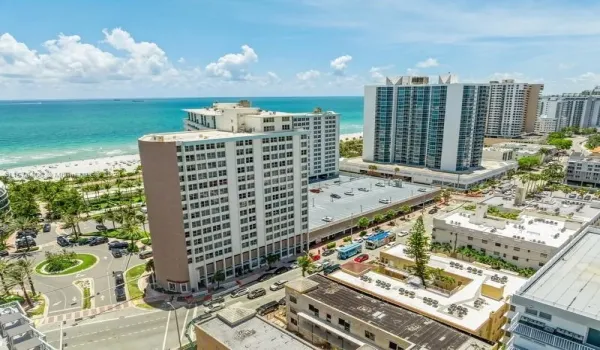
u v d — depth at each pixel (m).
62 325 89.31
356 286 86.06
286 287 84.50
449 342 63.31
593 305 45.38
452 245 123.38
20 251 134.12
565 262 56.97
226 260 110.50
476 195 198.88
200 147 98.88
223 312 72.25
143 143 98.44
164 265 104.38
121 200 192.12
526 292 48.78
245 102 149.62
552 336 44.66
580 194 183.12
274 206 118.81
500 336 76.94
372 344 68.38
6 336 62.97
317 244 138.38
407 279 88.94
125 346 81.50
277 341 64.12
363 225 148.50
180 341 81.31
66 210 151.50
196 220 101.62
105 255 130.12
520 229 119.00
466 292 82.25
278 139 115.50
